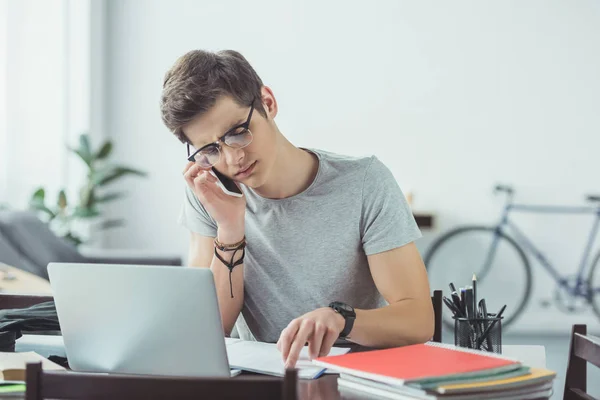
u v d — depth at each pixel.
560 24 4.96
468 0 4.99
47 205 4.48
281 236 1.62
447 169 5.05
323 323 1.28
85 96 4.72
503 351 1.43
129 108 5.05
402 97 5.04
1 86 4.15
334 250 1.60
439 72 5.02
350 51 5.04
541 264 5.09
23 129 4.34
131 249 5.09
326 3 5.02
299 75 5.04
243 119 1.42
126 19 5.04
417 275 1.55
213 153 1.44
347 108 5.05
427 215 4.93
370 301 1.65
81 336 1.30
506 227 5.05
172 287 1.19
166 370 1.24
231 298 1.60
